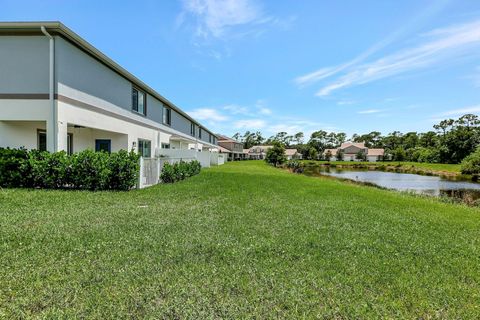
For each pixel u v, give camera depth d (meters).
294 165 38.00
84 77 10.05
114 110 12.30
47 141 8.60
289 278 2.92
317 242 4.14
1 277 2.71
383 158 70.94
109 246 3.65
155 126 17.80
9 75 8.69
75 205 6.13
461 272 3.22
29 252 3.36
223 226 4.82
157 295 2.49
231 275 2.94
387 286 2.81
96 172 8.50
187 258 3.34
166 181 11.67
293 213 6.13
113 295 2.46
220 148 56.28
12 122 9.20
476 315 2.36
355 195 9.86
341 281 2.88
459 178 28.69
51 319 2.11
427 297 2.62
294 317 2.24
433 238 4.64
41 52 8.69
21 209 5.54
